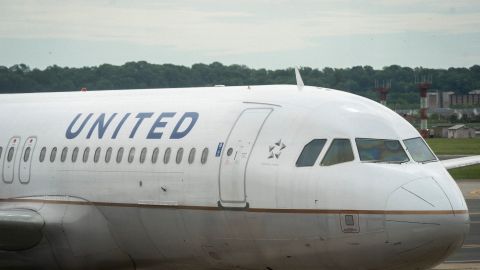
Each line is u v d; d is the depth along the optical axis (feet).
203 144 178.40
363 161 162.71
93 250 193.98
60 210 196.85
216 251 175.42
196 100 191.52
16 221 190.39
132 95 206.18
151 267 190.39
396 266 158.30
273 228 165.78
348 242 158.92
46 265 200.23
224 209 171.83
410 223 154.51
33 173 203.10
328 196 160.25
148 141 187.42
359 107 173.58
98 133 197.57
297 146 167.53
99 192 191.52
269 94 181.98
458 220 156.46
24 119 214.48
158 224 182.29
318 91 179.93
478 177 551.18
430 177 161.07
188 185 177.58
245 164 170.19
